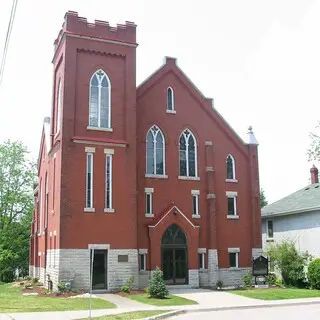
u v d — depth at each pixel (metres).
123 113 31.75
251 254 36.06
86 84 31.09
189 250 32.94
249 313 21.19
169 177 34.22
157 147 34.50
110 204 30.11
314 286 32.22
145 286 31.48
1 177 56.22
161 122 34.75
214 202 35.03
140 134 33.72
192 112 36.12
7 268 56.94
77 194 29.30
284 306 24.12
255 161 37.66
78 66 31.09
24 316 18.75
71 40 31.03
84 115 30.64
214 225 34.66
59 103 32.91
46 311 20.45
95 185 29.88
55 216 30.52
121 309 21.55
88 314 19.50
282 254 34.75
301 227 39.44
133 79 32.34
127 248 29.88
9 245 55.78
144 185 33.19
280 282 35.75
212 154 36.06
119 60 32.34
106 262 29.25
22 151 57.47
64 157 29.42
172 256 32.50
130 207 30.52
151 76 34.97
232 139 37.22
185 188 34.62
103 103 31.53
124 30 32.69
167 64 35.84
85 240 28.92
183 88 36.16
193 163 35.56
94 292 28.34
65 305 22.47
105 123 31.30
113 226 29.80
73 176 29.42
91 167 30.11
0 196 56.25
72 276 28.25
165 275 32.06
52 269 30.16
